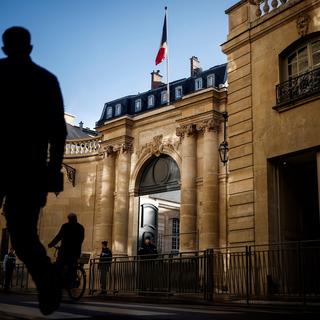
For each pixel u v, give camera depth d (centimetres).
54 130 318
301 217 1319
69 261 968
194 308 778
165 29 2258
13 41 326
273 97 1303
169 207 2609
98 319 472
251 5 1432
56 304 309
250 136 1345
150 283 1201
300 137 1199
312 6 1236
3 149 301
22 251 302
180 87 2386
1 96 306
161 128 2033
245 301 1001
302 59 1276
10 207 303
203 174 1783
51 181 311
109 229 2111
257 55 1382
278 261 980
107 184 2156
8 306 678
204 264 1051
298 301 928
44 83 319
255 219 1277
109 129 2206
